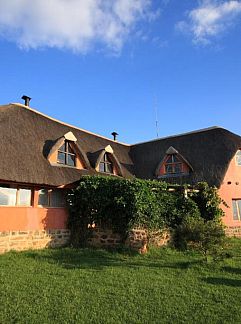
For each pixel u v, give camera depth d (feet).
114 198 46.83
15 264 34.47
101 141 79.00
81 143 67.67
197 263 36.22
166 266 35.55
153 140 89.56
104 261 37.42
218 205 59.77
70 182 50.62
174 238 48.70
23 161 45.91
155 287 27.20
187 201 53.83
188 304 23.38
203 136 79.00
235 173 71.56
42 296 24.13
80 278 29.32
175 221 51.21
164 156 75.61
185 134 84.12
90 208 49.52
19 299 23.38
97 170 63.87
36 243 45.80
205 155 73.26
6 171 41.50
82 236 50.24
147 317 20.93
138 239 44.55
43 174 47.32
